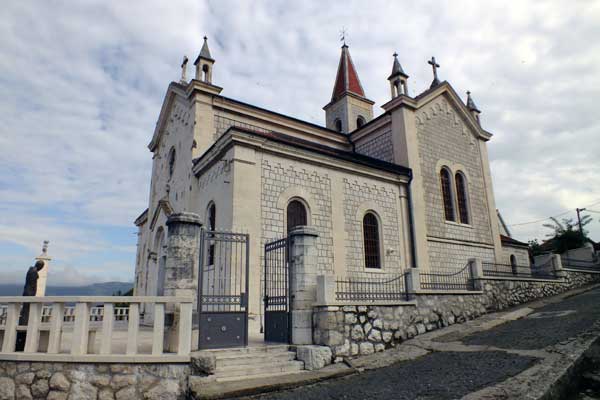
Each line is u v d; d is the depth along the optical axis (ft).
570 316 38.91
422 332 39.11
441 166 75.72
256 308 44.09
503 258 83.15
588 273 75.20
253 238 46.21
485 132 87.20
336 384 25.76
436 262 67.62
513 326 39.52
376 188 62.49
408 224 64.95
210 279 45.21
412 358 31.07
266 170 50.14
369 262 58.80
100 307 69.87
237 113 67.31
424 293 41.29
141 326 58.39
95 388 23.86
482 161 84.89
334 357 30.25
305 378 25.88
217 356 27.94
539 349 28.09
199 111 62.44
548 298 60.08
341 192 57.31
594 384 22.77
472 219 77.51
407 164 68.80
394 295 40.50
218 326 30.27
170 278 27.76
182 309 25.57
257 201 48.01
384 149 74.64
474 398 19.47
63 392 23.95
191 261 28.73
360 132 80.07
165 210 65.31
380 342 34.01
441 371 26.20
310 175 54.44
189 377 24.38
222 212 48.55
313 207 53.52
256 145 49.19
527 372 22.75
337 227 55.26
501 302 53.06
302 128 76.07
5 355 25.27
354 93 99.35
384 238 60.85
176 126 71.87
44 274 85.61
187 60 79.77
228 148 49.47
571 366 22.99
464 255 72.90
